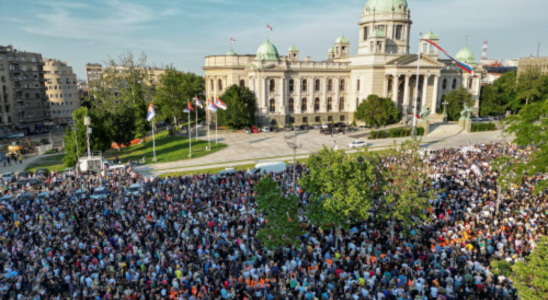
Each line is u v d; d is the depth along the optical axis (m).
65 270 25.11
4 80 114.06
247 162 64.12
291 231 26.48
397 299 20.88
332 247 27.89
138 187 45.00
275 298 21.25
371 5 111.44
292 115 106.81
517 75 122.69
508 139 77.56
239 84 109.06
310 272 23.56
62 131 127.31
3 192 46.84
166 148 78.88
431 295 21.92
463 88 106.62
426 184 32.56
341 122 106.31
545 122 32.72
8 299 22.97
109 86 95.00
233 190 42.34
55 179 51.56
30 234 30.66
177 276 24.06
